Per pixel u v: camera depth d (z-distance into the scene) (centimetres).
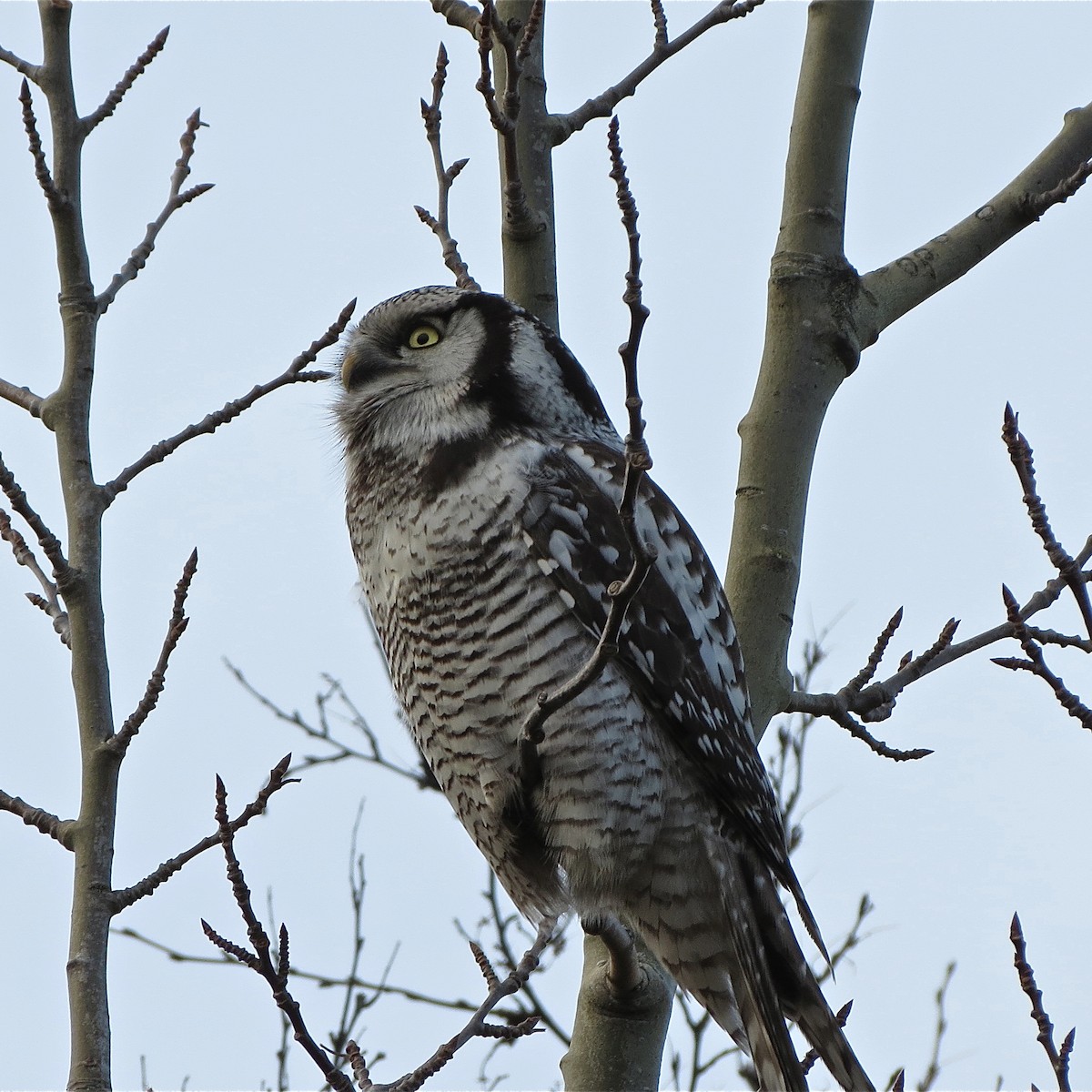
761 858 867
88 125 809
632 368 570
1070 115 1038
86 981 661
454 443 872
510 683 841
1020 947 631
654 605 841
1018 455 645
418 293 961
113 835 698
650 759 838
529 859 882
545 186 958
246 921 629
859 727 901
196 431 796
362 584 913
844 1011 805
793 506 900
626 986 802
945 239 990
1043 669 663
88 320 790
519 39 959
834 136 964
